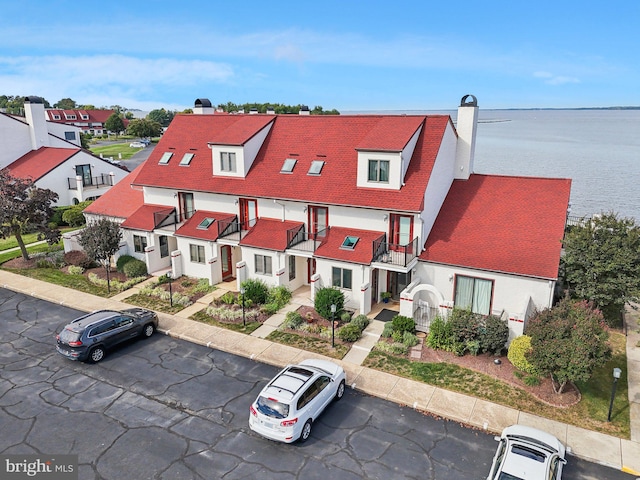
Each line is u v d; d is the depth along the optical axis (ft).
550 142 492.95
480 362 61.67
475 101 82.84
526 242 70.64
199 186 92.48
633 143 475.72
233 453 46.01
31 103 148.77
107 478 42.75
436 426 50.08
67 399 54.54
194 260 91.97
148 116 626.23
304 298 82.53
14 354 64.85
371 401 54.54
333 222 82.07
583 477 43.01
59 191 140.15
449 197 83.15
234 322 74.02
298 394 46.34
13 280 91.81
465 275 70.69
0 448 46.44
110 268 97.55
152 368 61.57
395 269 71.10
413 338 66.08
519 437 43.57
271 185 86.33
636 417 51.16
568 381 56.65
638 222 154.92
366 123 88.74
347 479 42.60
